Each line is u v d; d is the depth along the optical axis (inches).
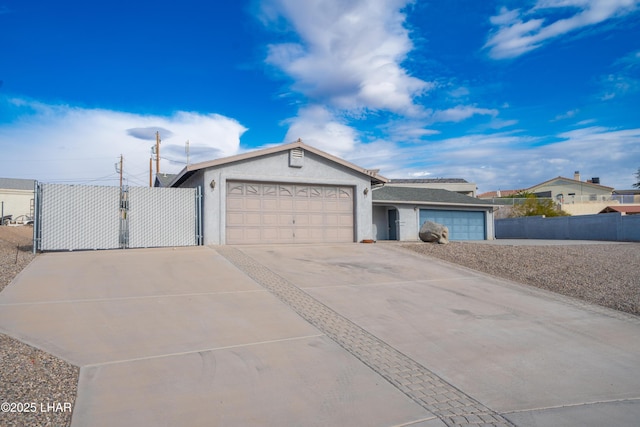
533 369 229.5
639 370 233.1
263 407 175.9
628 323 320.2
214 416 167.3
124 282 368.8
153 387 189.0
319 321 290.8
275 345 244.7
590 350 261.1
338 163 695.7
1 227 1050.1
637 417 180.4
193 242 601.0
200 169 618.5
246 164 634.8
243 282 385.7
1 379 181.8
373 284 405.7
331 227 697.6
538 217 1339.8
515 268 505.7
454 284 421.4
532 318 322.7
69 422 158.1
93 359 214.7
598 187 2630.4
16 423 151.5
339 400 184.9
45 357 210.8
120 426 157.5
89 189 551.2
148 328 262.2
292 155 660.7
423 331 282.7
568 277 462.9
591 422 175.0
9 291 326.6
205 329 265.1
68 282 361.4
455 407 183.8
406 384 204.1
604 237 1130.7
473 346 259.9
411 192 1125.1
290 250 567.2
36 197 526.6
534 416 178.9
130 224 566.9
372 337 267.0
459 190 1852.9
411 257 553.6
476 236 1154.7
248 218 641.0
